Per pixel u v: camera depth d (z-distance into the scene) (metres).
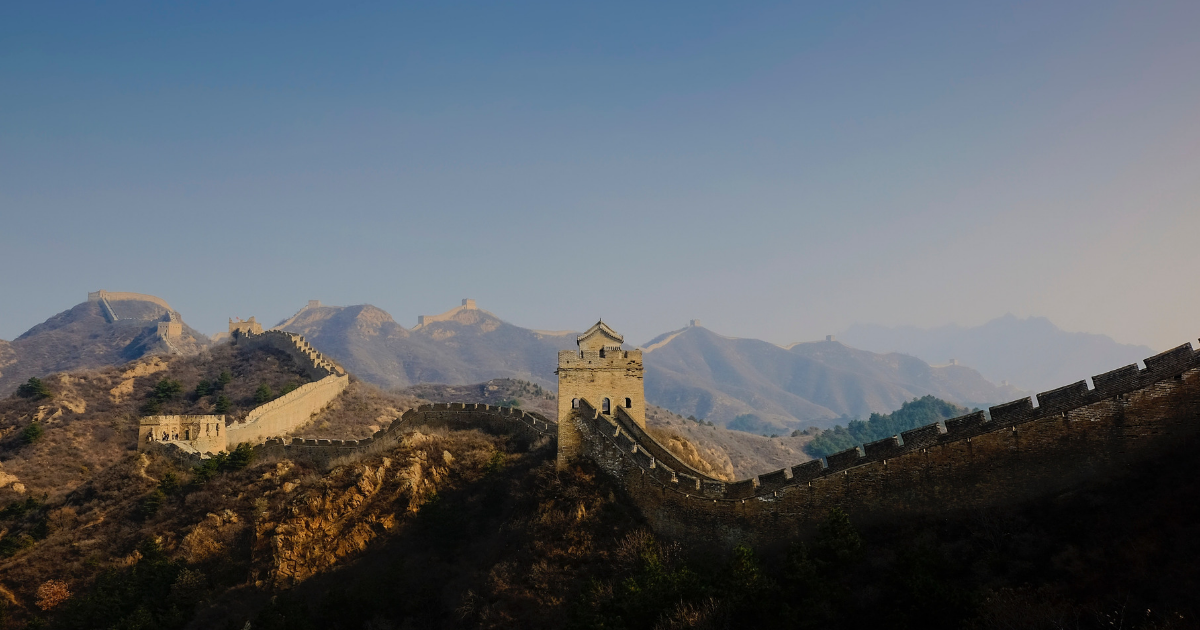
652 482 64.56
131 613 71.19
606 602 51.44
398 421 105.00
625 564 59.38
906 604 43.09
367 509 80.62
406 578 68.69
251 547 81.25
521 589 60.19
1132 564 40.44
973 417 50.91
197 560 82.69
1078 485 46.97
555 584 59.69
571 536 63.91
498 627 57.16
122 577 80.00
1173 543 40.19
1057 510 46.28
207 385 143.38
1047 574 42.62
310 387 132.00
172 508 92.12
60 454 113.50
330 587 72.12
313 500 81.25
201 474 96.38
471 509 78.38
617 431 70.50
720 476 79.88
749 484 58.22
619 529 63.75
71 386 135.75
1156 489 43.53
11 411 126.81
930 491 51.22
